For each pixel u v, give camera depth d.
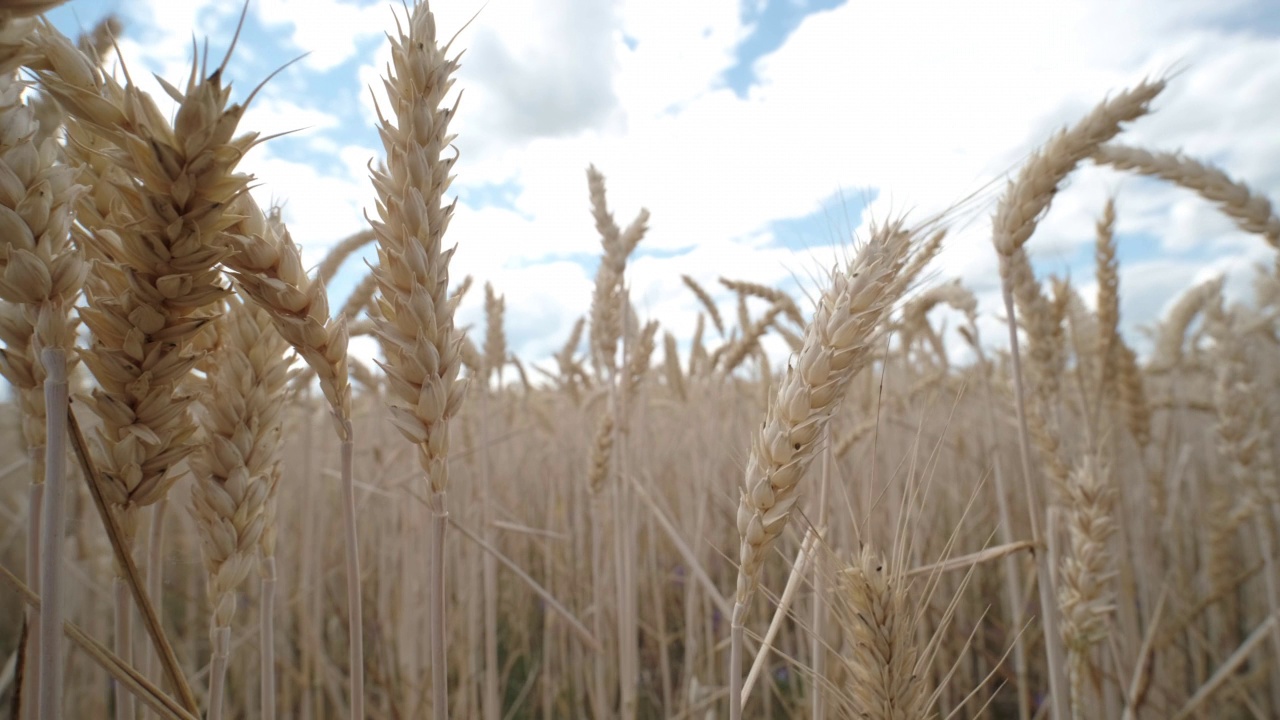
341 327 1.38
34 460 1.42
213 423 1.41
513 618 6.23
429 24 1.38
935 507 5.41
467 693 4.36
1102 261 3.39
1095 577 2.48
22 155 1.06
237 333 1.45
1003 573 5.46
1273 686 4.56
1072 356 3.99
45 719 1.04
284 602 4.43
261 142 1.13
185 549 4.46
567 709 4.95
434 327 1.39
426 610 4.56
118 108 1.07
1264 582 5.38
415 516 4.61
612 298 4.03
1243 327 6.13
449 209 1.45
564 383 7.59
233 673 4.94
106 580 3.66
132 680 1.20
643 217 4.24
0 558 5.03
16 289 1.05
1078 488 2.57
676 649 6.14
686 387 7.85
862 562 1.84
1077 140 2.39
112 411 1.21
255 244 1.24
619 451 4.09
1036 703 4.82
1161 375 6.63
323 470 4.17
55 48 1.06
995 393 5.30
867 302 1.55
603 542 4.58
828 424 1.62
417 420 1.41
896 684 1.75
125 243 1.10
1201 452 6.59
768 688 4.09
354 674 1.45
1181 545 5.54
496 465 6.86
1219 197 3.26
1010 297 2.47
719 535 5.71
